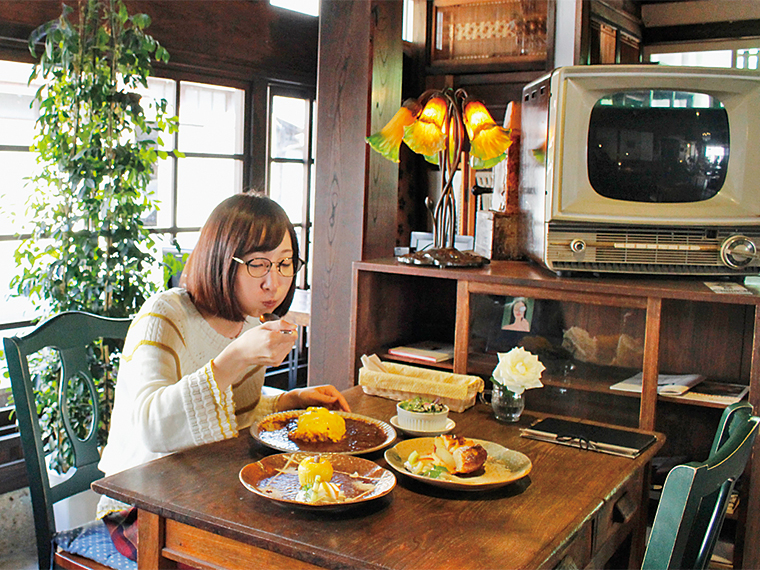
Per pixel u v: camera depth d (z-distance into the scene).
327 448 1.41
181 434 1.35
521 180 2.36
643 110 1.93
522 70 3.94
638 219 1.95
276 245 1.52
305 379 4.29
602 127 1.94
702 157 1.94
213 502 1.17
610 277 2.05
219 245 1.51
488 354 2.12
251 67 3.72
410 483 1.28
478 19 4.04
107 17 2.58
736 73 1.88
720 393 1.95
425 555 1.01
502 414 1.71
